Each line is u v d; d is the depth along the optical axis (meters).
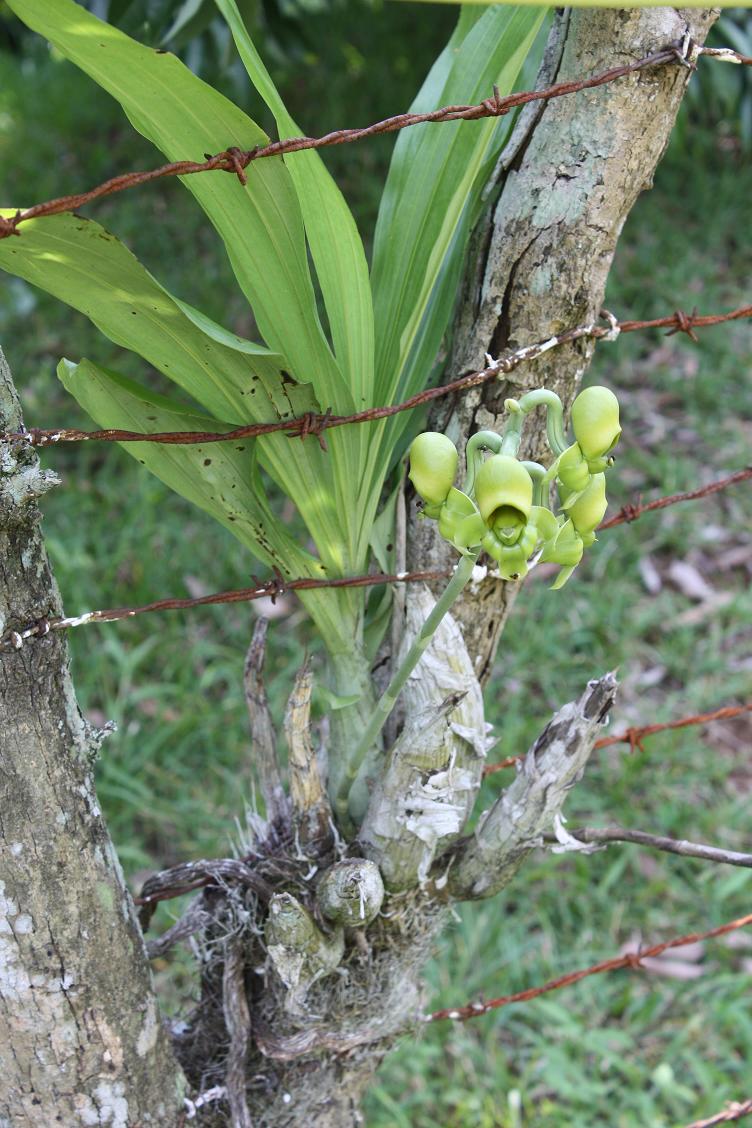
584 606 2.71
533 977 2.04
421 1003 1.30
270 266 1.13
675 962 2.09
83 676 2.52
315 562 1.23
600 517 1.08
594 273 1.19
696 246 3.91
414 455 1.07
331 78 4.52
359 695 1.24
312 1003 1.25
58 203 1.06
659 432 3.21
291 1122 1.29
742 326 3.57
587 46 1.15
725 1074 1.95
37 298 3.63
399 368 1.19
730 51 1.15
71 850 1.12
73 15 1.03
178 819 2.24
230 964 1.25
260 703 1.28
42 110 4.91
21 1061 1.15
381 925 1.24
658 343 3.53
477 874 1.24
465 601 1.24
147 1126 1.18
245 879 1.24
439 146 1.18
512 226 1.18
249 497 1.21
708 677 2.59
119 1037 1.16
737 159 4.33
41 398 3.25
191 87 1.07
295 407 1.18
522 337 1.20
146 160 4.34
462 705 1.19
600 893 2.14
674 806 2.29
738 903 2.20
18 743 1.10
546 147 1.17
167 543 2.80
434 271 1.17
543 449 1.23
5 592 1.09
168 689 2.40
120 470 3.11
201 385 1.17
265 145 1.09
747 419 3.29
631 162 1.16
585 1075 1.94
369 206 3.90
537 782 1.19
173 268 3.74
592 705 1.17
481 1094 1.86
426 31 4.74
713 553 2.92
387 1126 1.83
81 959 1.14
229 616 2.67
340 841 1.24
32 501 1.08
